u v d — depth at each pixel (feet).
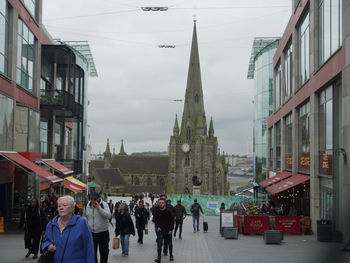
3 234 59.88
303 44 90.27
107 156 515.91
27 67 88.84
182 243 59.47
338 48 59.26
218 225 94.22
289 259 44.52
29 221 40.88
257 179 206.08
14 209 77.97
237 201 138.00
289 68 110.73
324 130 71.97
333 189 64.49
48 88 113.70
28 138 85.35
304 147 89.66
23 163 64.13
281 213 91.04
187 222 103.55
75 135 163.94
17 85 80.48
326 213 69.77
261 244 58.44
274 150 141.49
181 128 416.05
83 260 18.80
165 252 47.39
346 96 55.36
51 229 18.93
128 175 455.22
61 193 121.60
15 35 78.28
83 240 18.90
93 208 33.83
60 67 121.80
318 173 75.25
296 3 100.99
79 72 122.83
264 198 138.62
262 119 197.57
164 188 433.07
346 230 54.95
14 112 77.82
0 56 71.56
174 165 407.64
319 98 75.92
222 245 57.26
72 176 116.16
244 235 70.38
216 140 418.51
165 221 43.96
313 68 76.64
